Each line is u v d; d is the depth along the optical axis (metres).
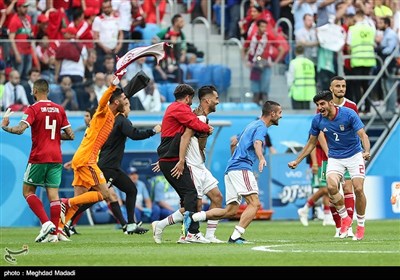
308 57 83.50
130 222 60.41
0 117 76.94
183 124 48.31
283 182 80.62
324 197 71.44
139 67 79.44
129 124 59.16
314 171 70.19
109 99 56.03
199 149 48.81
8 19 79.62
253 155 47.81
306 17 84.94
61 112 52.66
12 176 77.38
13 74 77.38
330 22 85.88
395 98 85.75
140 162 77.25
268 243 47.94
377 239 51.50
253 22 85.50
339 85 54.34
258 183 80.06
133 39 83.69
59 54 78.06
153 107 80.25
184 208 48.62
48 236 52.62
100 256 39.66
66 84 78.06
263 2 86.94
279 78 83.00
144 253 41.03
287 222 77.19
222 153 81.06
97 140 55.78
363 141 50.72
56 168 52.72
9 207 77.25
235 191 47.75
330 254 39.44
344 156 51.88
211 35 88.81
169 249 43.59
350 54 84.62
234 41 82.25
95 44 78.69
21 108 77.50
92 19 81.19
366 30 84.62
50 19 80.56
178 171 48.22
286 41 83.19
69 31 80.56
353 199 54.12
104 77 78.75
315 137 52.44
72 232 60.59
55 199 52.81
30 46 77.69
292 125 82.75
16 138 77.44
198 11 89.44
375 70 85.25
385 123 85.38
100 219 77.12
